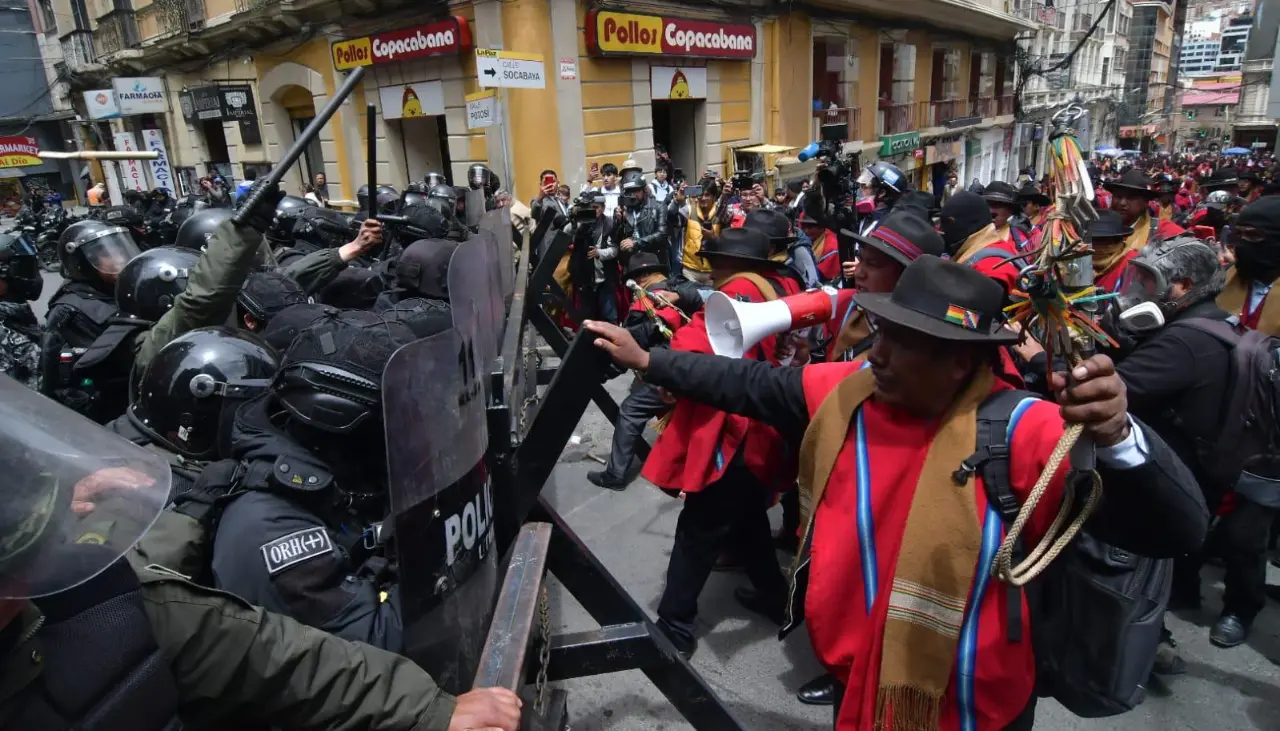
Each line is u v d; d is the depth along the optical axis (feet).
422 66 38.32
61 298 10.93
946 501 4.47
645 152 39.24
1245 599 9.14
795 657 9.30
